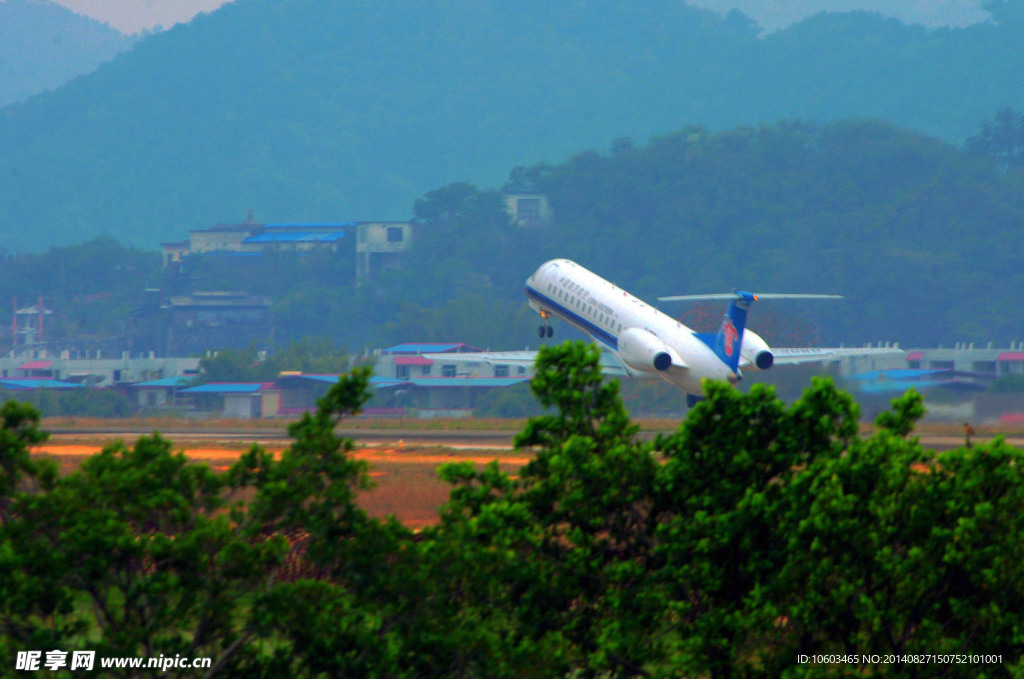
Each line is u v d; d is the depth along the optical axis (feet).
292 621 157.48
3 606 148.05
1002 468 172.65
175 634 162.71
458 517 176.35
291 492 166.09
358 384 178.29
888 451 172.55
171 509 165.27
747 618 164.86
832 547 169.48
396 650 162.30
